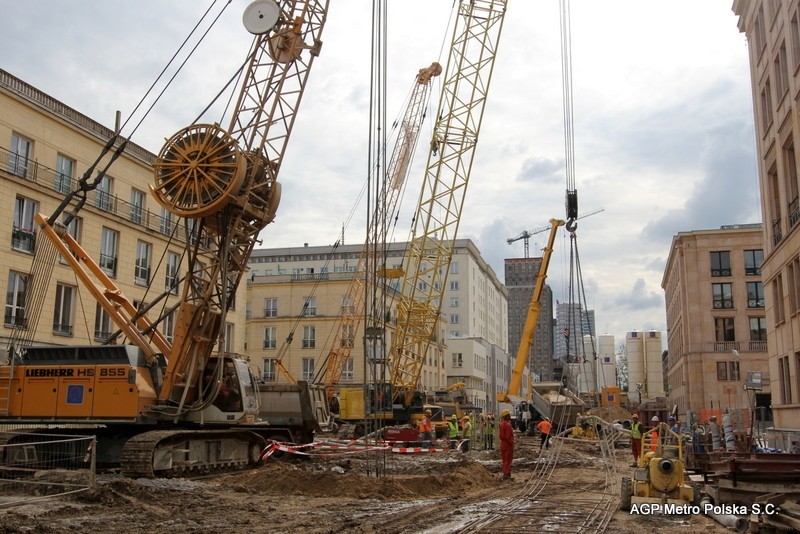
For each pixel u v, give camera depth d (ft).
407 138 212.64
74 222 118.42
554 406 152.76
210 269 75.15
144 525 40.52
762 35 122.21
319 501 51.49
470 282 400.06
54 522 40.57
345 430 144.25
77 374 68.33
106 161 127.44
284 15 75.72
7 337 104.42
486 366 401.08
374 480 56.85
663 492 45.83
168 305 139.33
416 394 145.48
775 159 114.21
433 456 97.04
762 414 122.21
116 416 66.49
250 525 40.98
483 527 40.40
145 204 136.56
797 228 97.96
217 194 68.74
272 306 243.81
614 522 42.70
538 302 136.26
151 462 59.88
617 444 136.36
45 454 69.31
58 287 114.01
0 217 104.58
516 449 107.34
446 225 140.26
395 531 39.14
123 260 128.36
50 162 115.24
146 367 69.82
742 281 235.61
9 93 107.45
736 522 39.24
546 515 44.91
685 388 241.55
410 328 144.87
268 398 92.63
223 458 70.18
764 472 43.34
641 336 354.95
